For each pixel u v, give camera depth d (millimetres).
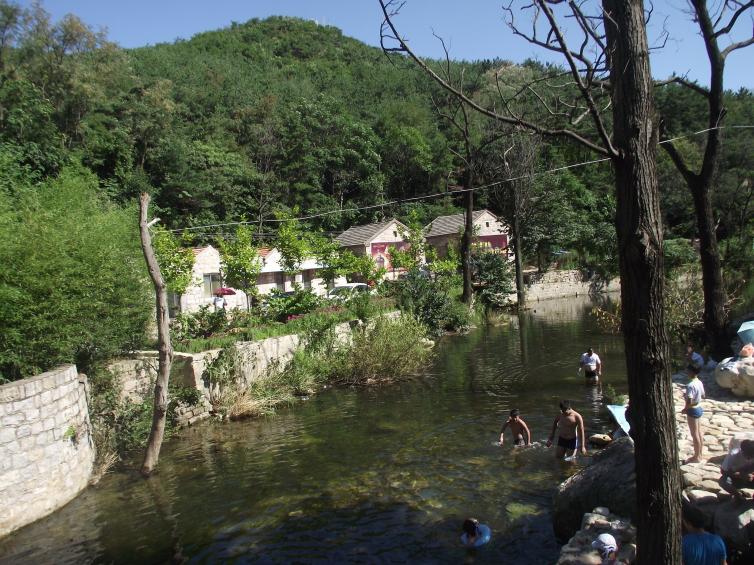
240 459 11570
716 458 7762
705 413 10109
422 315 26016
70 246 11562
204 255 28109
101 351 12344
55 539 8438
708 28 11305
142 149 43906
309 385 17172
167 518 8977
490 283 34500
